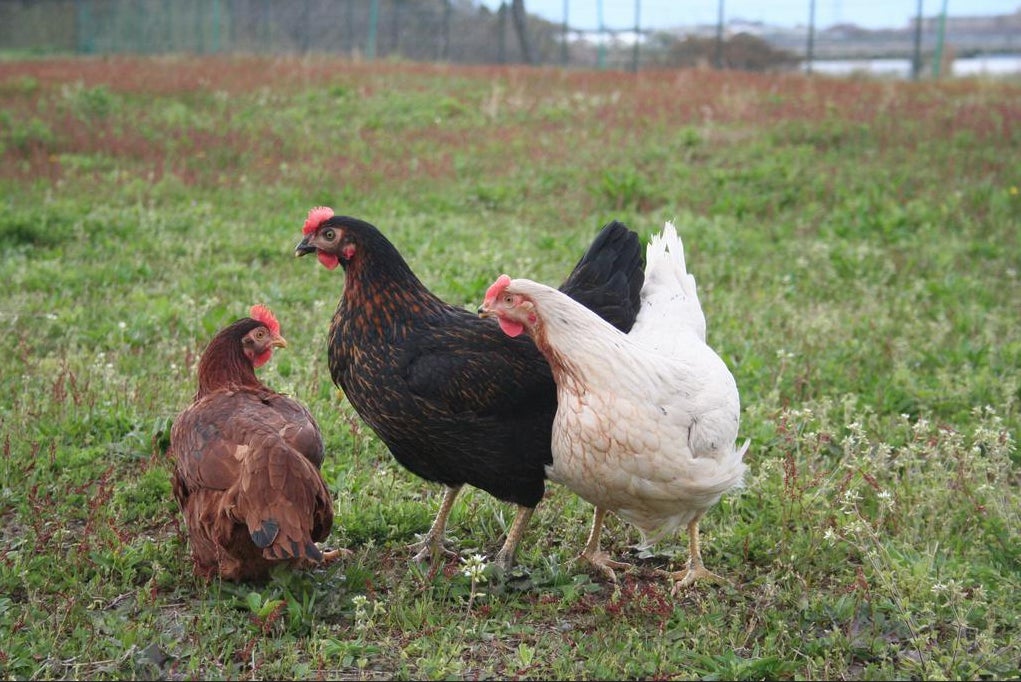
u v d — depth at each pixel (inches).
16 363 262.2
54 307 309.3
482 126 671.1
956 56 1327.5
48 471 212.2
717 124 644.7
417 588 176.2
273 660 156.5
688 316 198.1
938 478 209.5
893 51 1369.3
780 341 302.5
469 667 156.6
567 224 459.8
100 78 795.4
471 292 328.5
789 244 424.2
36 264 346.9
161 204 461.7
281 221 434.9
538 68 992.9
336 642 157.6
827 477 215.8
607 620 169.8
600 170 545.0
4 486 203.8
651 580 190.2
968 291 360.2
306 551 153.9
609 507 175.0
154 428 223.8
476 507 209.6
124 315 307.3
